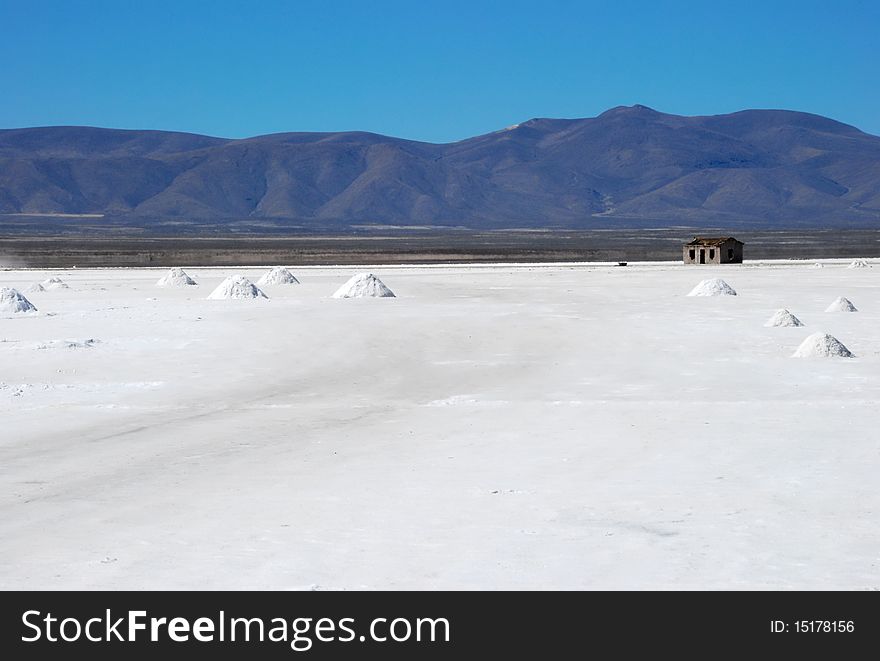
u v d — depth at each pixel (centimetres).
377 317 4709
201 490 1571
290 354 3416
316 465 1750
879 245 17725
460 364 3159
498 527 1341
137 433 2078
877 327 4147
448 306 5362
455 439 1970
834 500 1465
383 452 1856
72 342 3612
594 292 6400
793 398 2431
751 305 5306
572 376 2861
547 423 2130
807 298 5781
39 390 2662
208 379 2870
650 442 1906
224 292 6125
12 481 1647
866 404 2323
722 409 2273
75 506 1479
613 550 1241
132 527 1360
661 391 2564
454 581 1140
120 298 6256
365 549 1252
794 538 1284
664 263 11119
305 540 1291
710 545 1258
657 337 3828
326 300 5922
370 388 2709
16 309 4972
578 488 1551
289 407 2409
